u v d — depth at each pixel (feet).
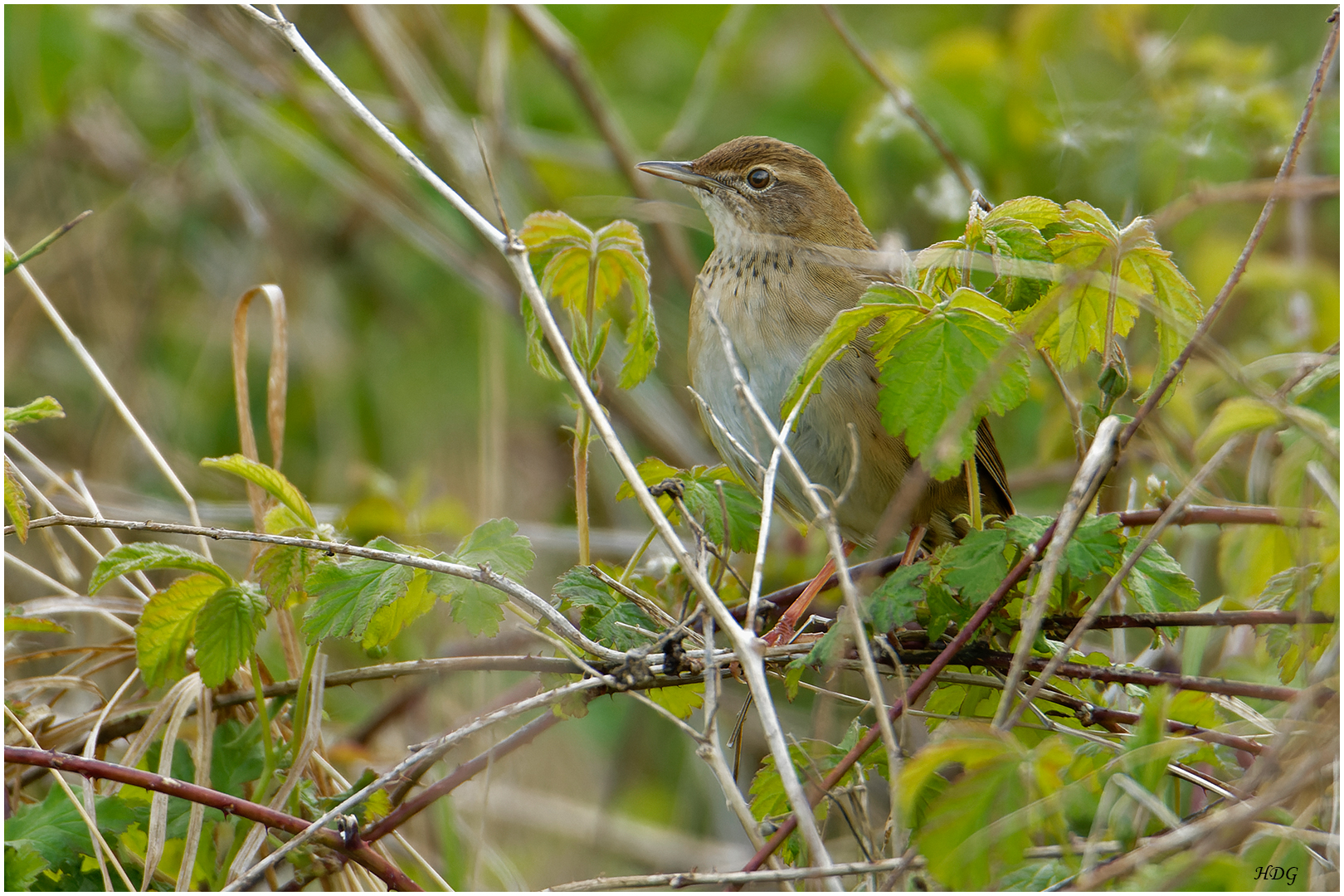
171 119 43.60
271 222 43.11
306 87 42.24
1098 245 20.06
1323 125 34.45
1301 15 40.63
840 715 31.86
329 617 19.22
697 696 21.76
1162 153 34.01
